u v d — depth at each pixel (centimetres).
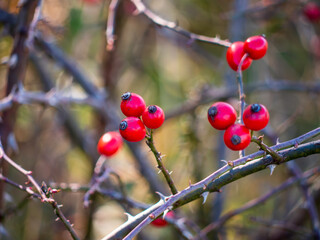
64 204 56
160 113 29
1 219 36
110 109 50
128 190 47
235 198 60
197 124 54
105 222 54
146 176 48
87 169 57
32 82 59
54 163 60
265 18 61
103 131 52
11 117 37
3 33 43
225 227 46
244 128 29
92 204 47
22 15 37
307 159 62
